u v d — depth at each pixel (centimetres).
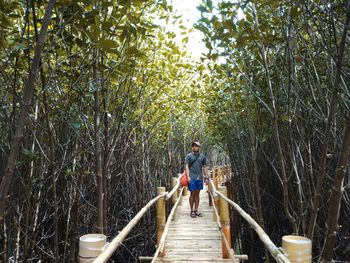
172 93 833
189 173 746
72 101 347
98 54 325
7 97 430
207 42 387
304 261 182
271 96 390
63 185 550
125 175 998
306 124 464
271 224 873
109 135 452
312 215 315
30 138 454
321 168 300
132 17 320
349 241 614
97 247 185
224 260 478
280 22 372
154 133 1025
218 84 835
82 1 259
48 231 635
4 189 195
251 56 514
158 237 538
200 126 1758
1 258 511
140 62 522
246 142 822
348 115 257
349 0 257
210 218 779
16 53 280
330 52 271
